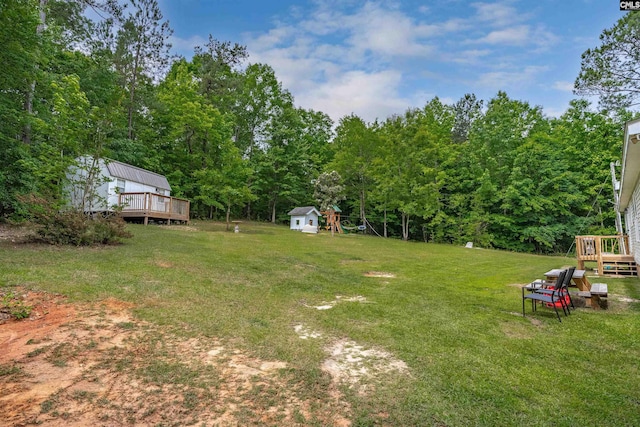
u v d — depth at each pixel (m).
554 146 25.95
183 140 26.02
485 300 6.88
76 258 7.59
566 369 3.69
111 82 20.83
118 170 17.50
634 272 10.24
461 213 26.56
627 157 7.56
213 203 22.42
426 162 25.36
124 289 5.73
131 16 22.75
